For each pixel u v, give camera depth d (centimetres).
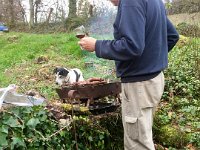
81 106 173
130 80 136
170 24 151
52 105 173
